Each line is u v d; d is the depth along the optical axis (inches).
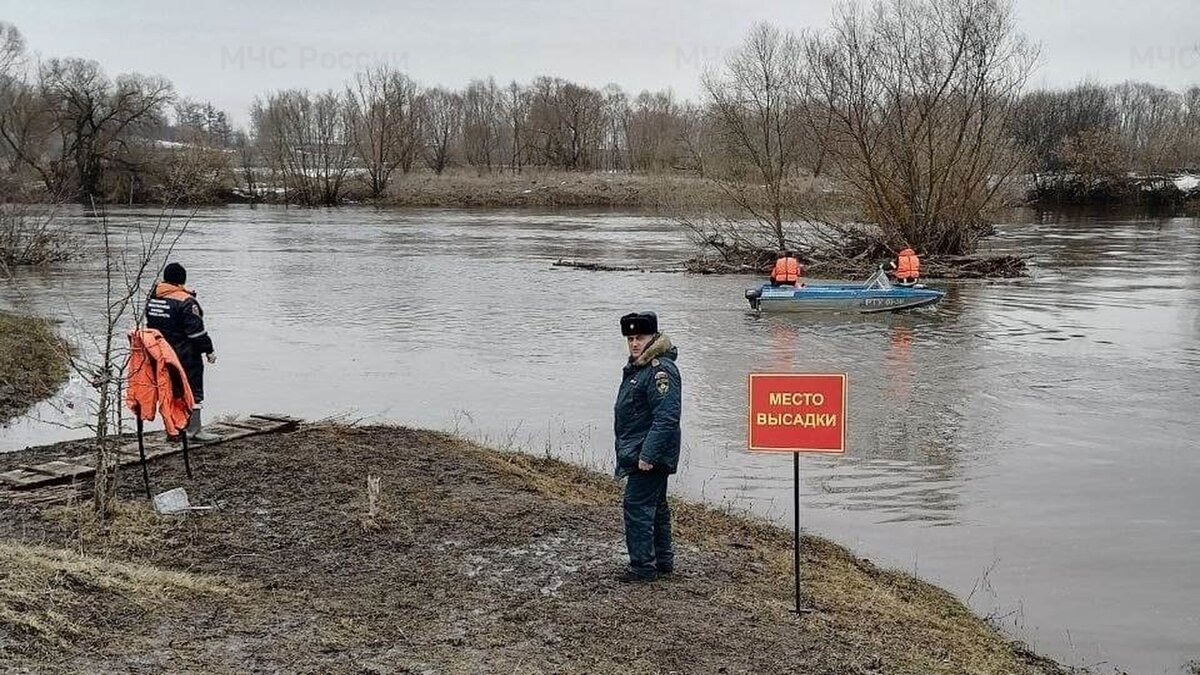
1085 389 713.0
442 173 3946.9
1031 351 861.8
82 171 2965.1
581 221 2755.9
